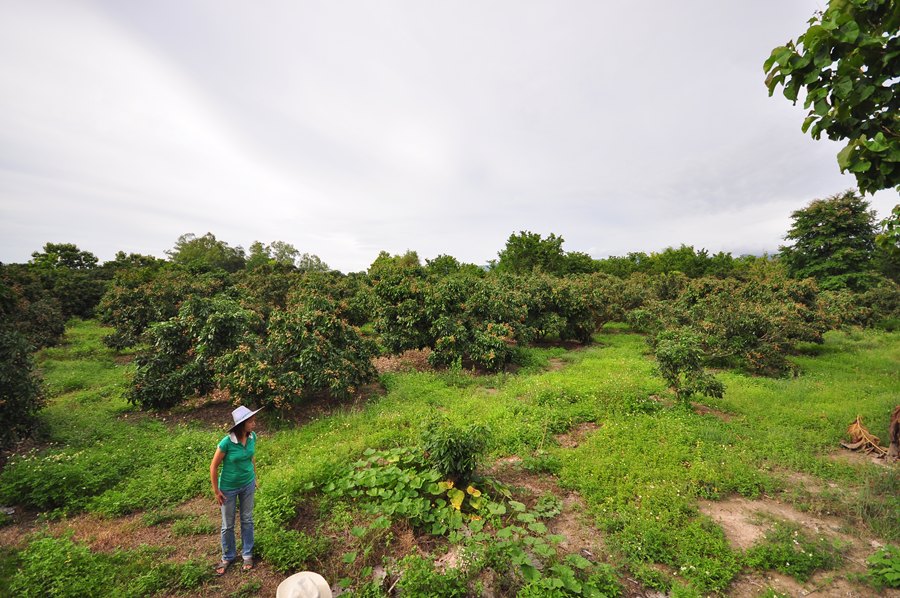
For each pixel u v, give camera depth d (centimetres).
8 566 433
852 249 2634
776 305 1512
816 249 2811
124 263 3419
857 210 2695
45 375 1232
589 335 1888
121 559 451
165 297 1633
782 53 464
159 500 584
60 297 2411
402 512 515
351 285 2381
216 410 1008
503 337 1388
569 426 848
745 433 791
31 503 559
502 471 662
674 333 1077
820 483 621
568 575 412
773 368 1337
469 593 408
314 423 887
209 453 723
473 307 1406
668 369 962
